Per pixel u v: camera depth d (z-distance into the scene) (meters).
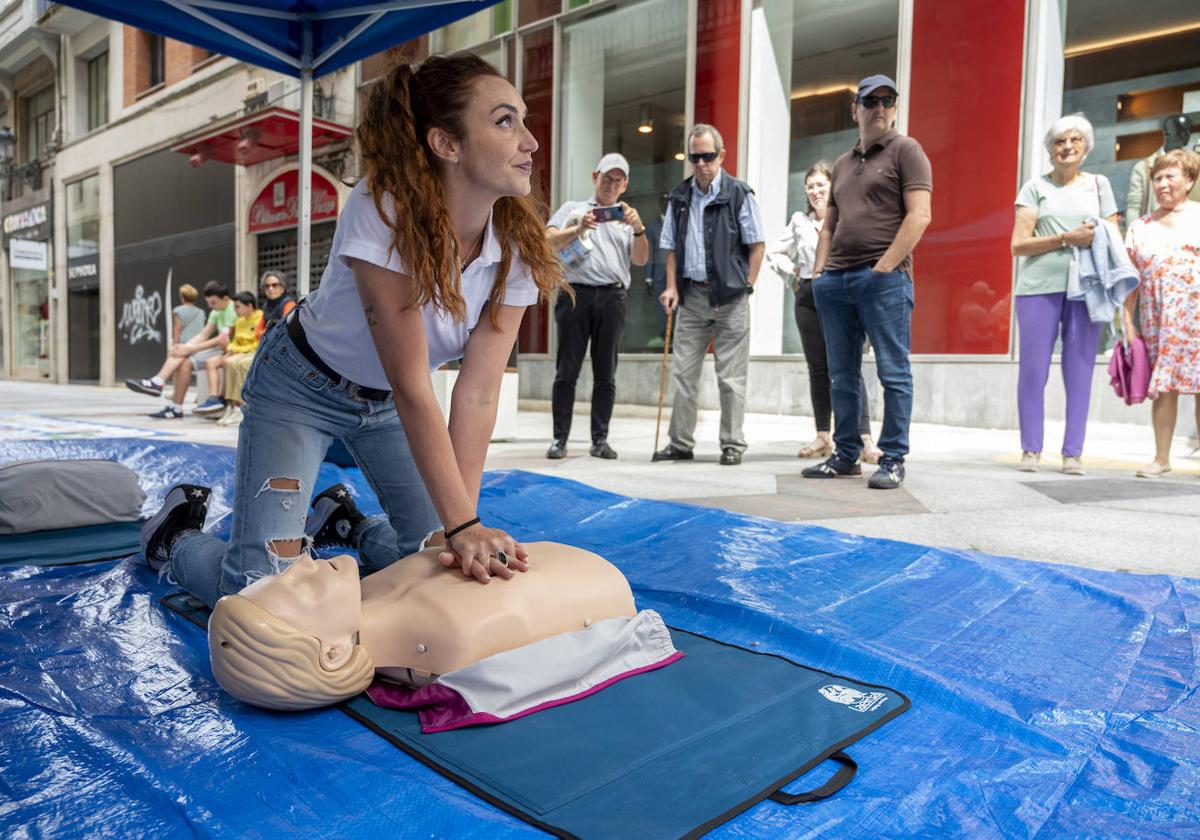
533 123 11.02
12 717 1.39
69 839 1.05
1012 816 1.14
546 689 1.49
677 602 2.16
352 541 2.41
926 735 1.40
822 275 4.32
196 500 2.24
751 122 9.09
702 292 5.11
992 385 7.33
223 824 1.08
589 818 1.11
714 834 1.09
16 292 22.14
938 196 7.73
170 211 16.23
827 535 2.80
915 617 2.02
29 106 21.39
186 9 4.03
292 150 12.95
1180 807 1.16
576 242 5.08
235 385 7.55
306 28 4.54
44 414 8.59
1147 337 4.50
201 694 1.55
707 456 5.53
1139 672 1.67
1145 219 4.58
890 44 8.17
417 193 1.52
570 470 4.70
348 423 1.91
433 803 1.15
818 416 5.41
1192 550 2.78
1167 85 6.99
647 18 9.85
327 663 1.42
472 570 1.57
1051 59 7.34
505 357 1.86
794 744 1.33
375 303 1.56
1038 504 3.64
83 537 2.80
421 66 1.57
